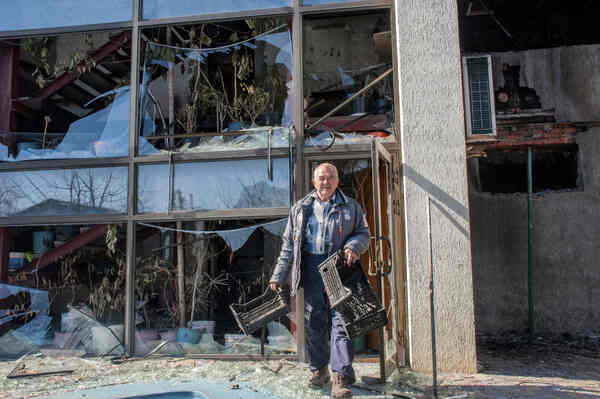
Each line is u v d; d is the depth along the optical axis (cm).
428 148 354
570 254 503
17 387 295
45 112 511
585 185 511
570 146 535
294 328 381
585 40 584
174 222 454
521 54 548
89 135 427
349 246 266
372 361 364
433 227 347
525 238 513
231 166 398
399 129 374
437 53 361
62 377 319
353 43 511
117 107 441
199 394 274
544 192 521
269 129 400
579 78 530
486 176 561
